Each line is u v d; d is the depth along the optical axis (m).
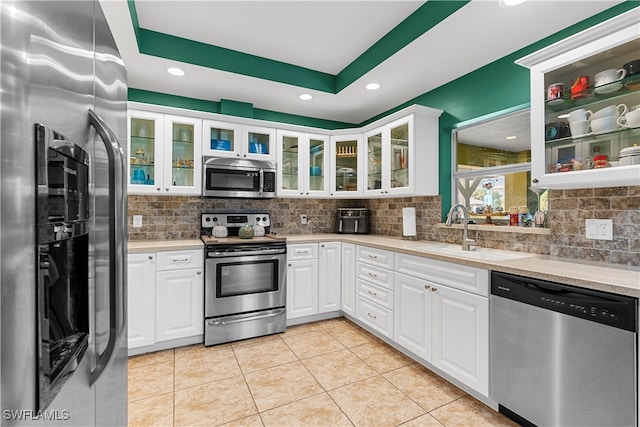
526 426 1.64
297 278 3.09
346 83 2.95
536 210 2.30
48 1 0.57
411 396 1.93
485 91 2.53
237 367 2.28
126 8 1.82
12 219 0.46
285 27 2.35
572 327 1.40
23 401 0.48
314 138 3.56
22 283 0.48
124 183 0.99
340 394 1.95
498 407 1.77
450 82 2.84
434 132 2.94
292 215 3.76
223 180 3.03
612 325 1.27
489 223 2.60
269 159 3.31
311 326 3.10
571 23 1.97
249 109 3.37
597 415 1.32
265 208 3.61
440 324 2.09
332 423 1.69
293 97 3.23
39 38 0.53
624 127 1.58
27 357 0.49
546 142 1.83
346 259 3.22
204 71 2.64
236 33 2.44
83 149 0.73
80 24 0.72
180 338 2.61
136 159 2.79
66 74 0.64
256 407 1.82
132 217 2.98
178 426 1.66
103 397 0.91
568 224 1.99
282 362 2.36
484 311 1.80
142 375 2.17
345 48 2.65
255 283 2.86
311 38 2.50
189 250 2.64
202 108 3.28
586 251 1.89
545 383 1.50
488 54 2.36
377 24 2.31
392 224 3.52
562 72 1.78
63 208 0.62
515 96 2.31
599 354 1.31
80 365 0.73
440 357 2.08
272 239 2.97
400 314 2.46
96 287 0.84
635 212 1.69
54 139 0.57
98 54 0.85
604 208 1.82
